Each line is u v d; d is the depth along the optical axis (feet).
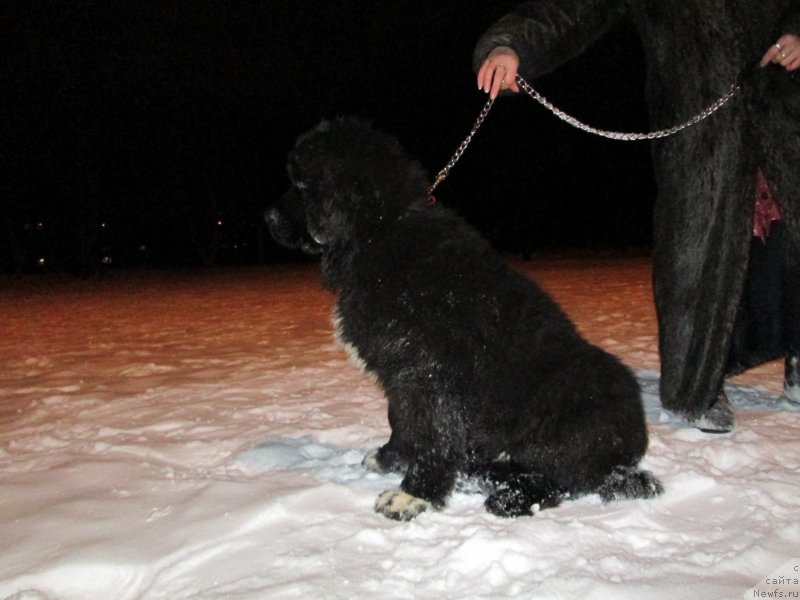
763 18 4.60
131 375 8.46
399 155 4.18
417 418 3.91
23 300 21.70
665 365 5.20
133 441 5.49
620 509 3.84
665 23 4.87
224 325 13.28
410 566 3.34
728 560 3.29
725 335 4.93
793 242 4.88
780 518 3.74
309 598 3.10
